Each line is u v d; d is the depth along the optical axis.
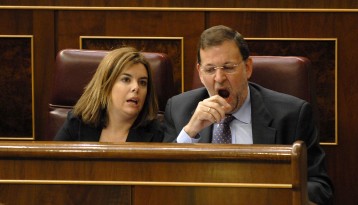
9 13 10.97
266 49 10.77
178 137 7.32
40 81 11.02
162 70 8.98
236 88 7.49
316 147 7.74
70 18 10.94
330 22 10.66
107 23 10.91
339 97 10.70
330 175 10.74
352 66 10.67
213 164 5.22
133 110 8.14
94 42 10.95
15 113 11.02
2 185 5.39
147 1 10.82
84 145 5.34
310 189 7.23
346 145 10.71
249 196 5.19
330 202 7.48
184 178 5.25
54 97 9.26
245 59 7.57
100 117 8.30
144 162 5.28
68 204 5.37
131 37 10.87
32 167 5.36
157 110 8.41
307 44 10.71
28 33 10.98
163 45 10.88
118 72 8.14
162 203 5.29
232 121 7.80
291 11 10.67
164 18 10.84
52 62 11.01
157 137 8.29
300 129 7.65
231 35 7.49
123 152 5.25
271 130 7.63
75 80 9.15
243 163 5.18
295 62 8.52
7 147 5.33
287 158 5.07
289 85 8.47
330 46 10.69
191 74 10.88
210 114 7.18
